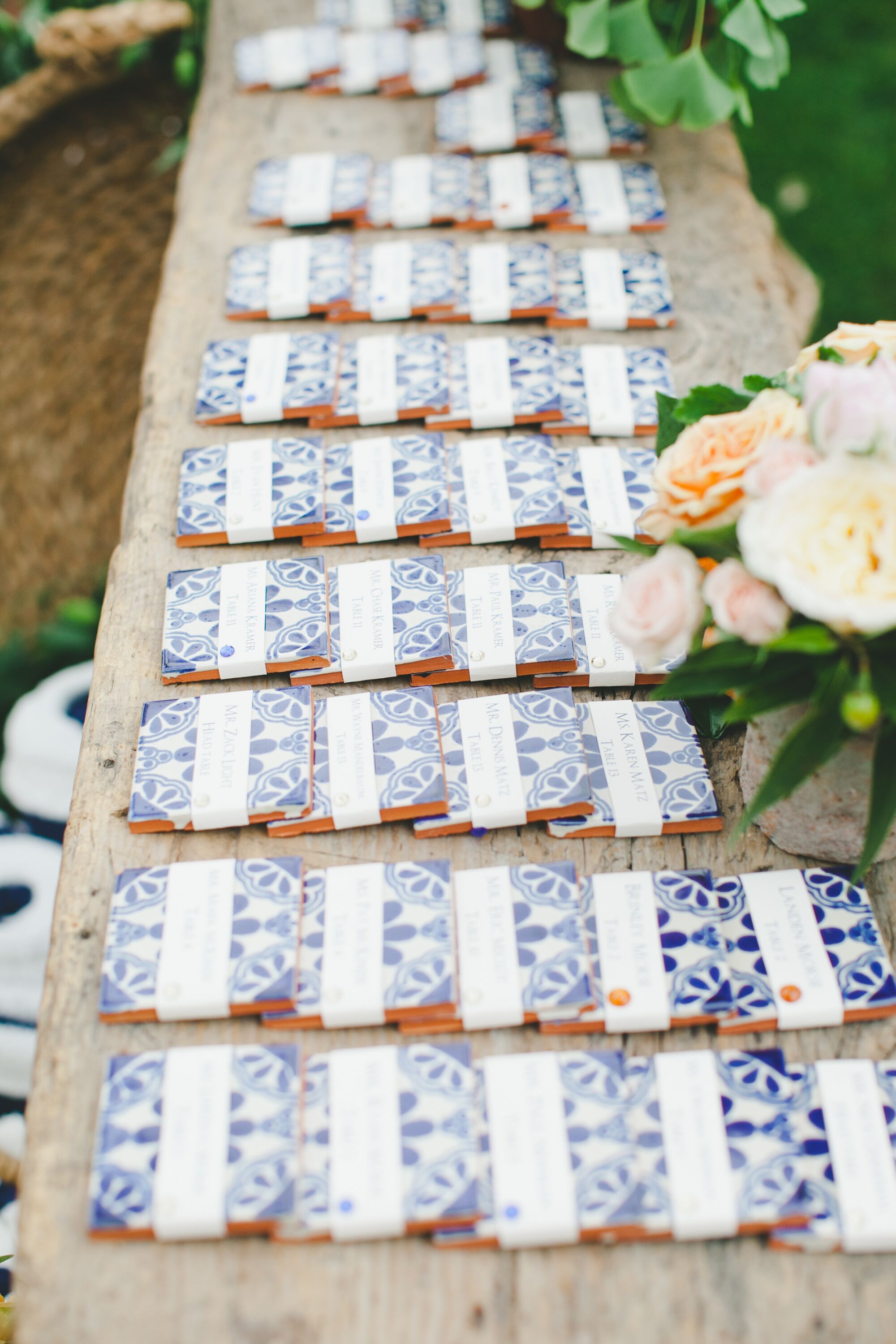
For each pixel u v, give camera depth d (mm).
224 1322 722
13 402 2057
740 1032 827
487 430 1245
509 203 1458
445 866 877
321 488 1147
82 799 967
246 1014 830
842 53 2740
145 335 2068
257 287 1376
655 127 1592
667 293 1369
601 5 1396
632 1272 736
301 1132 761
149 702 999
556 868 875
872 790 732
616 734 979
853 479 645
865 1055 820
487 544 1144
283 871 875
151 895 866
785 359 1336
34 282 2014
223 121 1652
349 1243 743
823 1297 728
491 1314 723
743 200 1521
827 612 634
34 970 1476
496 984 814
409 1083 778
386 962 824
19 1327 724
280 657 1008
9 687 1964
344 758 943
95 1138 787
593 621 1045
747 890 885
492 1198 734
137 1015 822
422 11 1751
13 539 2064
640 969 827
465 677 1020
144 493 1209
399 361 1274
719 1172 741
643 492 1155
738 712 730
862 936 856
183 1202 729
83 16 1919
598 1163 741
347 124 1643
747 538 657
